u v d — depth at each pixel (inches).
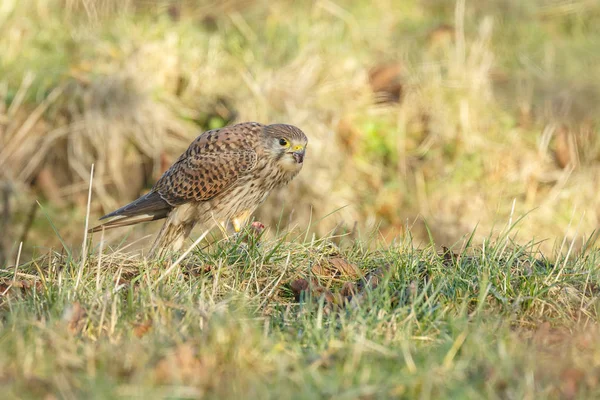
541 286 322.7
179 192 406.9
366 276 341.7
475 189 600.1
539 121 620.7
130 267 352.5
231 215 416.5
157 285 314.2
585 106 620.1
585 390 242.8
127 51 623.8
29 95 608.7
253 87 606.5
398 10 689.6
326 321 291.1
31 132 600.1
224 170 401.4
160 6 665.6
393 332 279.3
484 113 621.6
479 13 679.7
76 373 244.2
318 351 262.1
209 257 350.3
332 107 610.5
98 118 597.3
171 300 298.5
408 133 617.3
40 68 618.2
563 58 650.8
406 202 595.5
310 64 626.2
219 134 406.9
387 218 589.3
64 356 250.8
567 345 273.6
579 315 309.1
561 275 333.4
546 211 588.7
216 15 663.8
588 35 671.1
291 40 644.7
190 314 283.3
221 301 305.1
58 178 597.0
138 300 299.3
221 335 256.8
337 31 657.6
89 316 282.5
